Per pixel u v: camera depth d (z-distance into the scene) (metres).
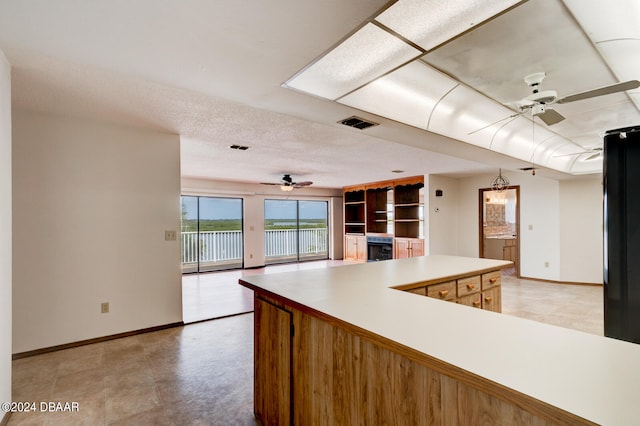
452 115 2.87
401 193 8.08
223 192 7.77
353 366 1.29
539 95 2.25
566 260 6.05
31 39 1.29
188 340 3.19
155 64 1.50
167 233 3.53
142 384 2.33
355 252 9.22
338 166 5.85
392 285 1.91
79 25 1.18
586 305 4.54
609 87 2.01
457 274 2.31
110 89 2.37
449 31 1.41
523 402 0.71
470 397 0.90
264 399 1.88
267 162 5.38
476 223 7.29
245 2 1.06
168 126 3.30
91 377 2.42
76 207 3.02
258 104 2.06
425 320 1.24
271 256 9.43
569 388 0.73
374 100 2.23
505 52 2.01
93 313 3.09
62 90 2.38
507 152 3.77
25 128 2.80
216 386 2.31
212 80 1.69
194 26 1.20
